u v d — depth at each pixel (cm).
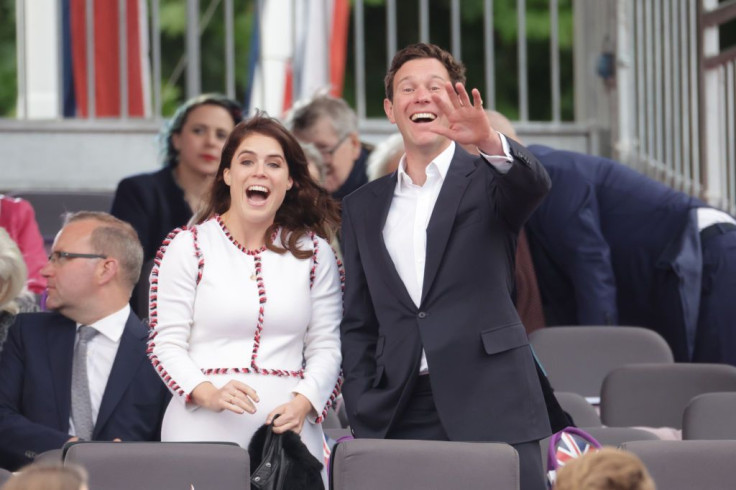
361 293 1506
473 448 1351
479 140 1402
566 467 1031
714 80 2867
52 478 970
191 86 3112
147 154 3023
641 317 2553
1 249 1775
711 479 1368
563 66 4644
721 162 2853
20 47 3067
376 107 4691
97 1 3053
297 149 1538
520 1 3195
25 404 1727
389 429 1456
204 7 4525
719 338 2441
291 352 1492
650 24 3044
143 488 1311
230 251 1500
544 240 2467
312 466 1402
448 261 1461
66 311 1761
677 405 1933
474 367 1440
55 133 3006
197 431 1442
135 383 1725
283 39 3100
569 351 2138
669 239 2480
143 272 2073
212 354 1470
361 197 1534
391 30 3183
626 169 2509
